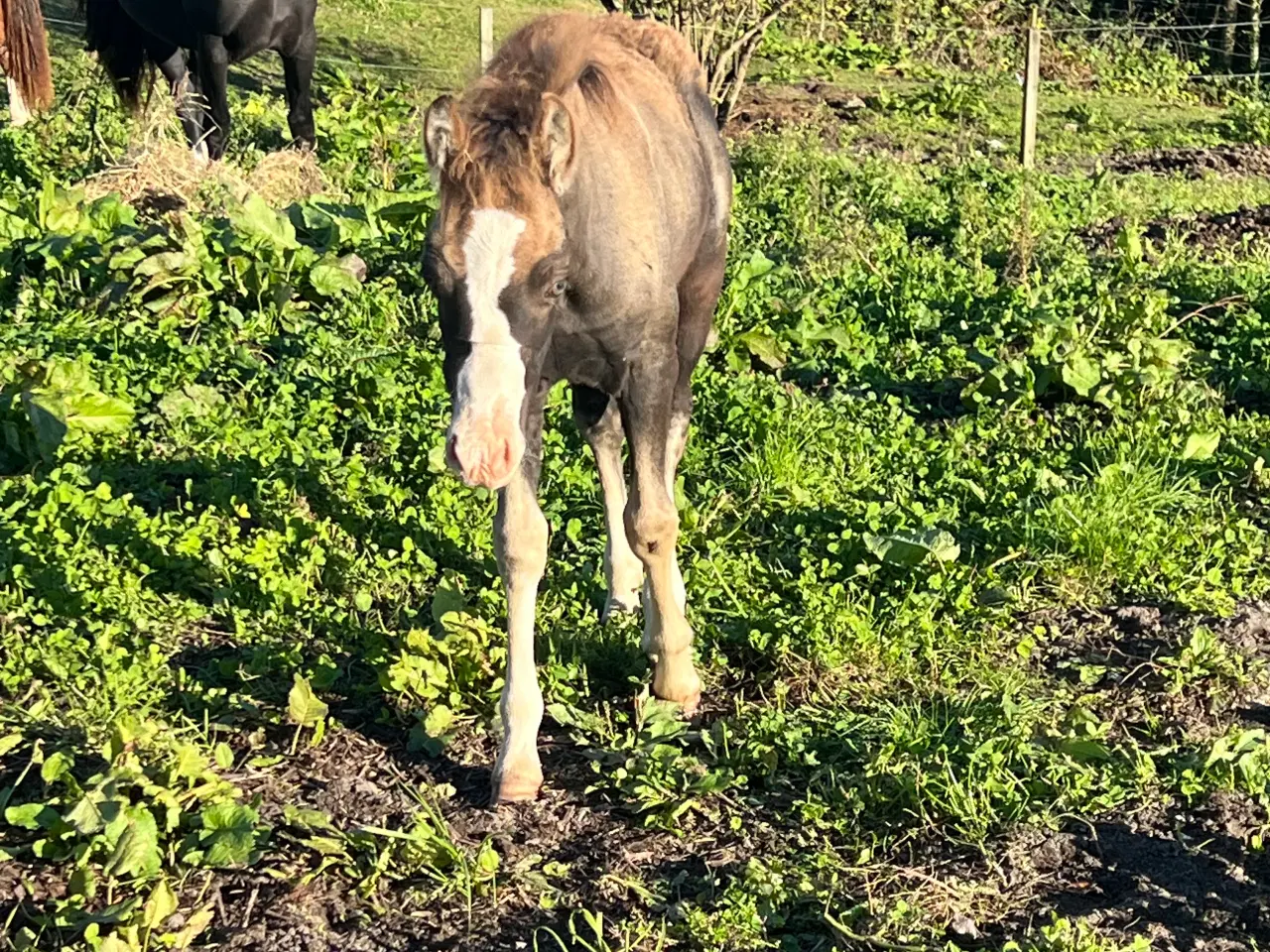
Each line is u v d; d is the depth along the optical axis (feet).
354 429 13.41
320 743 9.76
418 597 11.14
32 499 11.93
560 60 9.18
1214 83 39.45
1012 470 12.92
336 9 39.45
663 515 9.70
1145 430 13.37
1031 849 8.93
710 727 10.02
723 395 14.01
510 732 9.37
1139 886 8.67
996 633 10.85
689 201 10.06
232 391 13.92
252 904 8.60
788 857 8.91
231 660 10.27
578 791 9.46
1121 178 25.80
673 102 10.37
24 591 10.94
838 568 11.43
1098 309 15.49
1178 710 10.14
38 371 13.15
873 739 9.73
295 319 15.40
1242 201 24.29
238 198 17.57
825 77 37.24
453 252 8.41
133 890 8.61
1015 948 8.10
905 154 28.17
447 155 8.46
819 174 22.99
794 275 17.53
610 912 8.57
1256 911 8.50
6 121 25.29
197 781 9.23
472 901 8.62
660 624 10.02
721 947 8.27
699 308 10.82
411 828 9.08
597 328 9.16
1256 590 11.44
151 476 12.35
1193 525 12.14
